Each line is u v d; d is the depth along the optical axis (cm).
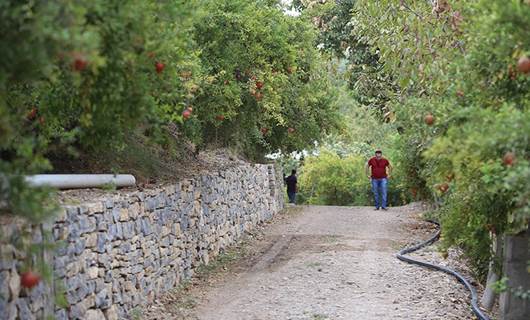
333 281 955
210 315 784
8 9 350
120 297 720
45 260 535
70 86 522
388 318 769
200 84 953
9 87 489
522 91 552
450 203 788
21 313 507
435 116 592
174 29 506
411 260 1092
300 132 1627
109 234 695
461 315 802
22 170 423
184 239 975
